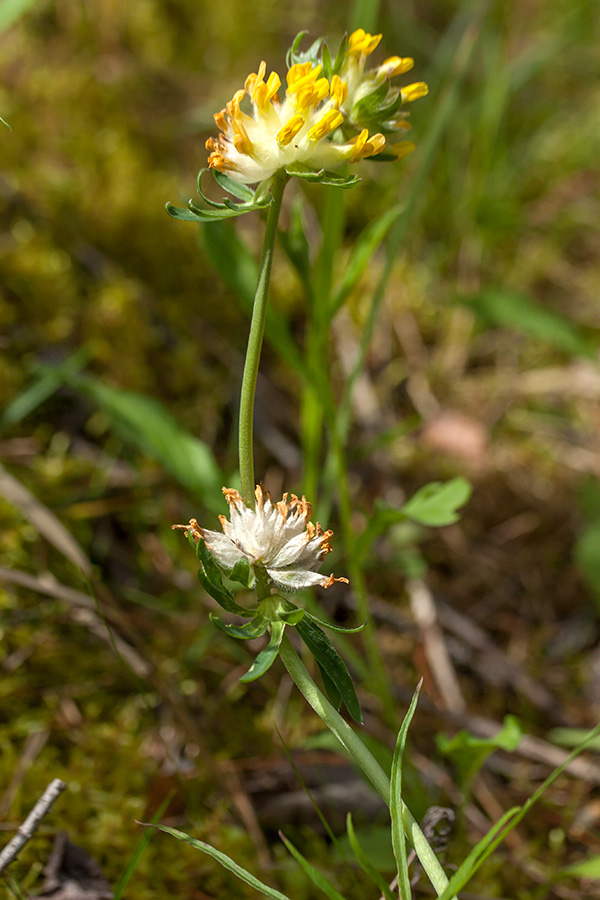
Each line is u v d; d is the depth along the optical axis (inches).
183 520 16.8
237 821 13.9
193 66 24.8
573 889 14.0
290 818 14.1
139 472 17.1
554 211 25.0
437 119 15.5
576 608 18.2
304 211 22.0
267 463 18.5
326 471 15.1
